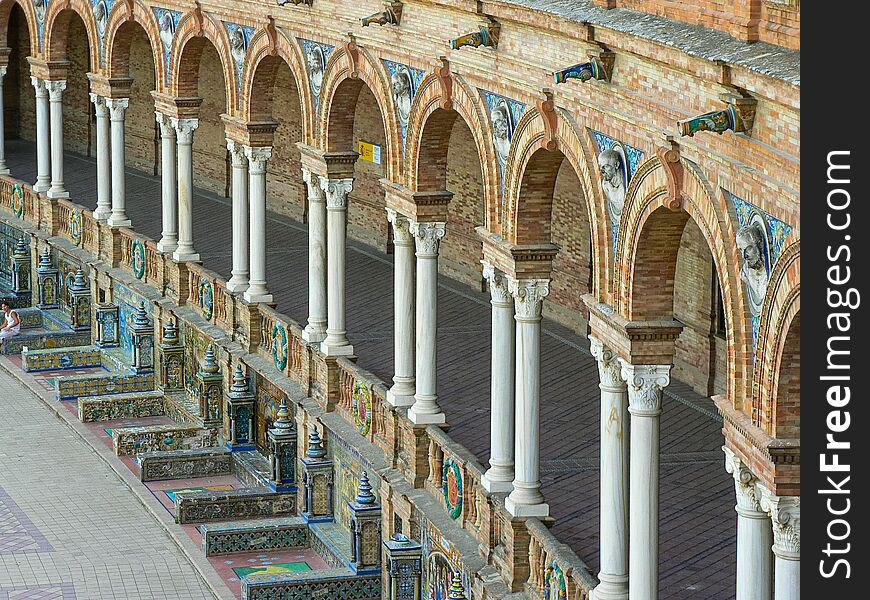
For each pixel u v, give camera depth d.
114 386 36.50
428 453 25.94
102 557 28.59
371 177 40.03
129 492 31.69
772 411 16.30
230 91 32.88
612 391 20.27
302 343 30.22
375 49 26.72
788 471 16.22
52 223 42.16
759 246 16.31
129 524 30.14
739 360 17.00
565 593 21.25
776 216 15.86
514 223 22.53
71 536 29.50
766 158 15.88
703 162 17.30
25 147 55.25
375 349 31.27
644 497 19.41
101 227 39.41
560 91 20.70
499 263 22.98
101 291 39.66
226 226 42.78
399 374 26.75
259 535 28.50
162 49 35.62
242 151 32.78
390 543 25.41
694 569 21.84
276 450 29.86
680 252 29.00
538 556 22.27
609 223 19.94
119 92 38.41
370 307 34.59
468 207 36.28
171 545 29.16
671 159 17.91
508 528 22.86
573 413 28.00
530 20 20.98
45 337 40.00
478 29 22.88
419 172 25.78
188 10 33.97
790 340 16.00
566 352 31.41
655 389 19.34
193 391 35.03
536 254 22.45
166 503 30.75
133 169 51.22
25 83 56.34
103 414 35.25
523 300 22.62
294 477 30.03
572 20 19.56
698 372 28.77
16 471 32.72
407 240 26.61
